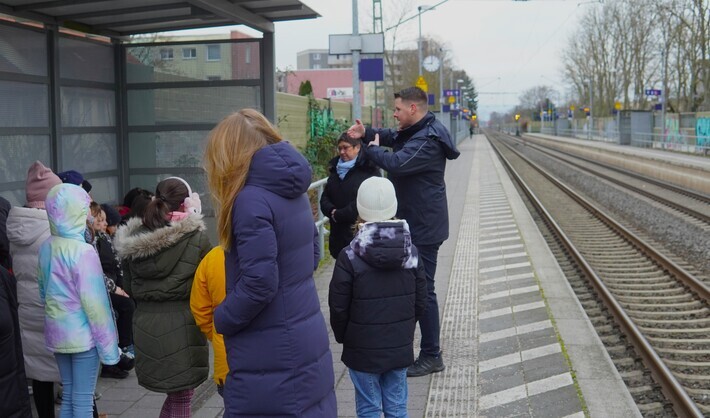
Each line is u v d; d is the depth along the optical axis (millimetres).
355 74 13062
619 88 79625
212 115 8758
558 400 5418
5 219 5133
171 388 4277
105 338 4418
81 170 8234
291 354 3406
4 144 7094
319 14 8406
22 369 4230
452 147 5703
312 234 3570
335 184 6492
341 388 5836
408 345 4348
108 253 5863
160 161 8867
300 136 14688
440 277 9906
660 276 10641
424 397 5559
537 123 149625
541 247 12359
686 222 16406
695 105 54469
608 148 49719
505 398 5496
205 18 8461
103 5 7516
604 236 14922
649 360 6414
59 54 7793
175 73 8773
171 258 4211
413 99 5633
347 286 4207
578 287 10039
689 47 53688
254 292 3240
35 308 4809
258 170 3338
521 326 7445
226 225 3365
